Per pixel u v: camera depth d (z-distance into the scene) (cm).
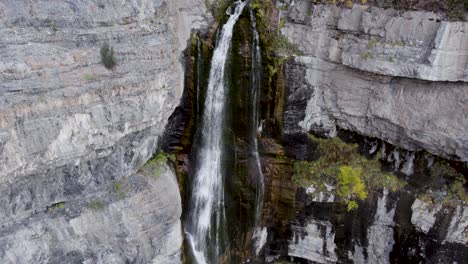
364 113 1778
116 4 1339
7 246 1185
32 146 1173
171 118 1755
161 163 1661
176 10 1689
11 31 1128
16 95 1119
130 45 1382
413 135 1673
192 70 1770
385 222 1761
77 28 1253
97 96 1295
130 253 1480
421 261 1712
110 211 1416
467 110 1525
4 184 1150
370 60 1602
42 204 1287
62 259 1316
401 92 1652
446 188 1658
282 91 1816
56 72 1196
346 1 1652
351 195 1777
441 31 1444
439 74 1490
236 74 1781
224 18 1805
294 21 1764
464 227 1595
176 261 1669
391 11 1573
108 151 1415
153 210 1529
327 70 1777
